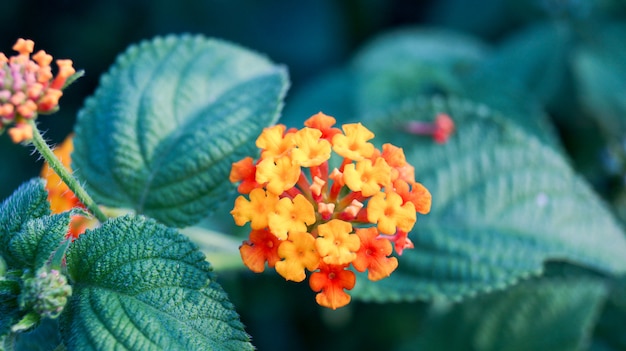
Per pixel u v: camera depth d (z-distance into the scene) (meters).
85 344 0.22
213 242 0.28
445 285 0.27
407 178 0.23
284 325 0.37
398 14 0.50
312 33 0.48
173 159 0.26
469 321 0.32
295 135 0.23
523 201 0.28
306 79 0.48
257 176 0.22
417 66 0.39
